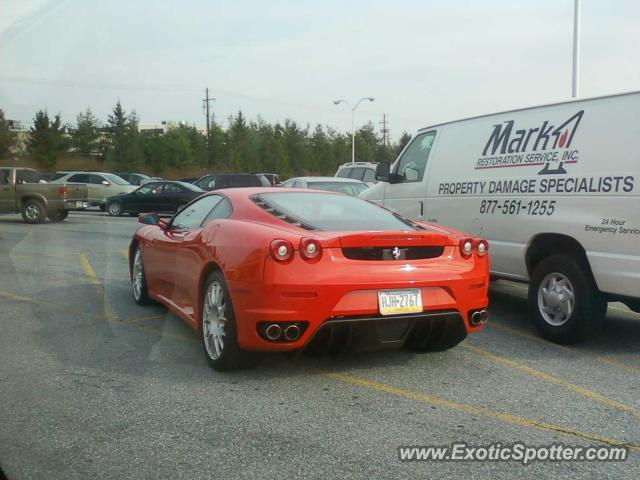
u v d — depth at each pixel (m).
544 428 3.66
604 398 4.18
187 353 4.93
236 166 53.28
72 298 5.21
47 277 5.22
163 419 3.63
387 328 4.30
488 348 5.38
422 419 3.75
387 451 3.30
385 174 7.82
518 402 4.07
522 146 6.03
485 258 4.77
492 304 7.36
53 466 2.99
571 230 5.40
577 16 17.58
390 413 3.83
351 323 4.14
